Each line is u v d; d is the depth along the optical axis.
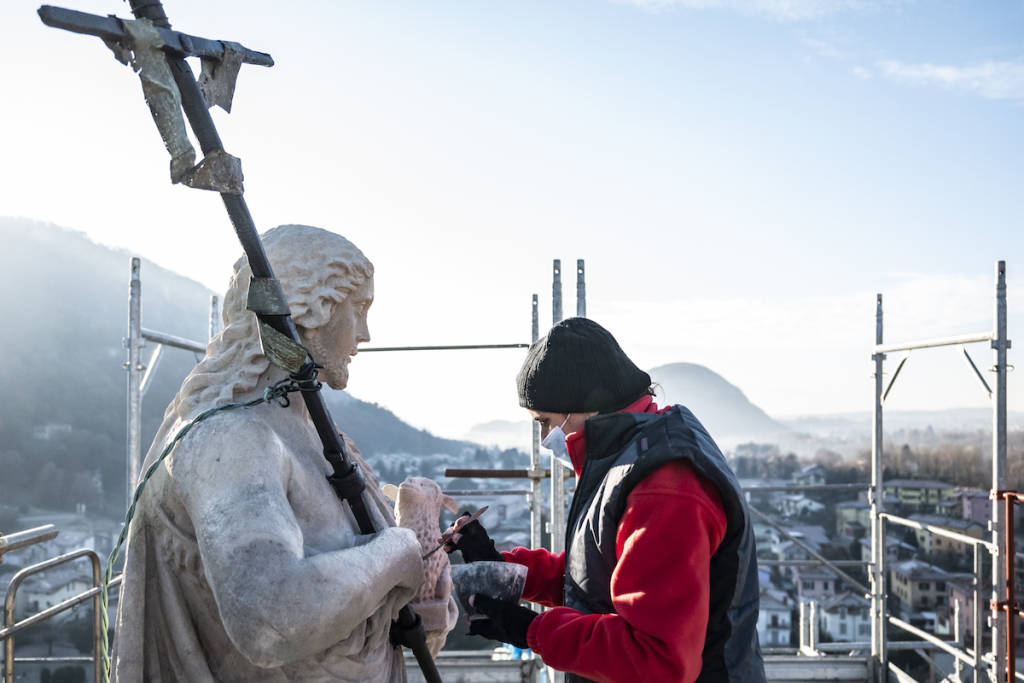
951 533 6.37
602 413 1.74
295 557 1.43
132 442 5.60
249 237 1.52
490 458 103.25
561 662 1.53
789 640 57.69
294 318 1.73
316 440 1.80
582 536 1.65
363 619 1.52
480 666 6.27
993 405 5.41
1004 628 5.34
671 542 1.46
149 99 1.43
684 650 1.41
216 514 1.46
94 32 1.38
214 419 1.60
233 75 1.55
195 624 1.65
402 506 2.08
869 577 7.79
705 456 1.52
